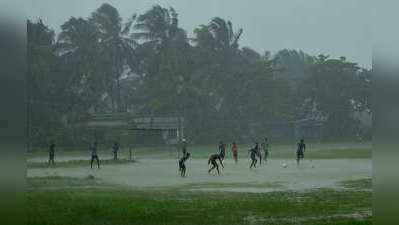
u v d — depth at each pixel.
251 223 11.21
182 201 15.06
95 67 86.75
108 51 90.38
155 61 92.75
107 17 92.25
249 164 37.47
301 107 109.06
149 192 18.17
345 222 10.91
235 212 12.78
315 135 107.31
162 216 12.13
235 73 98.00
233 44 101.25
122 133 78.62
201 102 92.25
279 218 11.92
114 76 93.62
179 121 83.19
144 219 11.81
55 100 84.12
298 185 20.88
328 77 104.56
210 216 12.19
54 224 11.04
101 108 92.06
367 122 124.62
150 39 94.94
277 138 105.69
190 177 25.86
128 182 22.88
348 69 104.75
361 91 103.38
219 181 23.22
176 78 88.56
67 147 77.50
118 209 13.14
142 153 64.44
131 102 96.19
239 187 20.23
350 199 15.41
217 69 95.94
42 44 83.19
